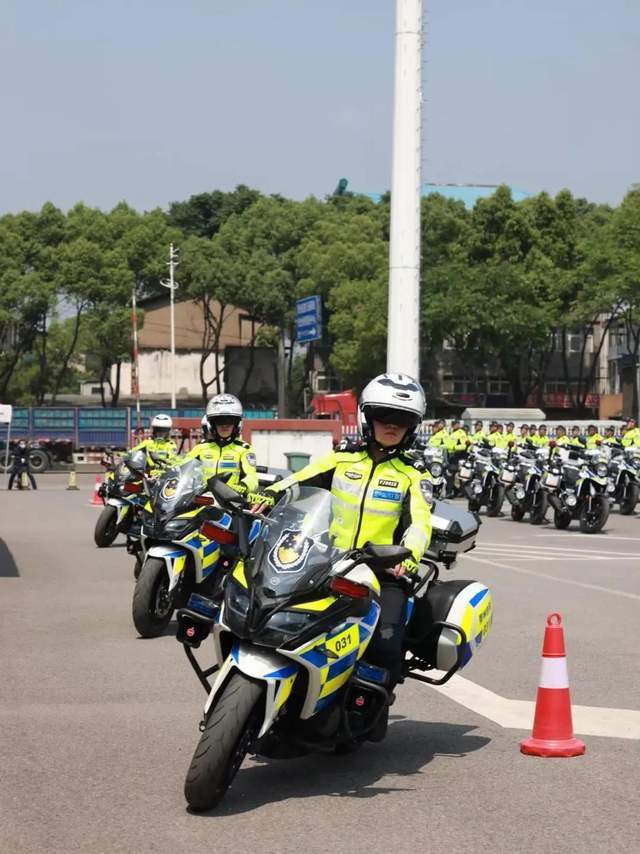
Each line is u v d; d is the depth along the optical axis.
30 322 197.50
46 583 36.78
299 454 74.31
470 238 191.50
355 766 16.45
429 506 16.25
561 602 32.34
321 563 14.75
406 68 60.75
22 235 196.88
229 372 154.25
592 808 14.50
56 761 16.55
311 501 15.38
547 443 85.06
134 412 157.00
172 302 184.38
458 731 18.45
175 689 21.19
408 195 60.94
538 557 44.62
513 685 21.66
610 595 33.81
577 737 17.97
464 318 181.25
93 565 41.94
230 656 14.46
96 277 194.38
